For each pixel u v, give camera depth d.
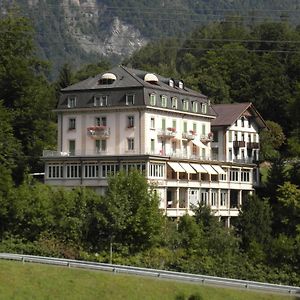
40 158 176.12
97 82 176.62
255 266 126.19
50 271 94.75
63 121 177.88
